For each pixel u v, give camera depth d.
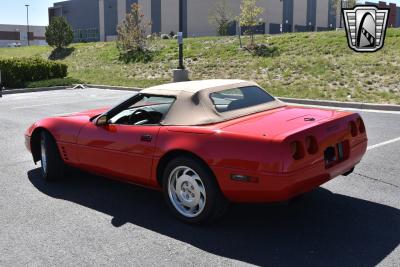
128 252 4.03
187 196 4.62
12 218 4.86
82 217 4.88
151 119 5.06
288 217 4.75
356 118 4.93
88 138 5.46
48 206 5.23
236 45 25.58
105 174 5.48
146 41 29.20
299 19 66.94
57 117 6.12
